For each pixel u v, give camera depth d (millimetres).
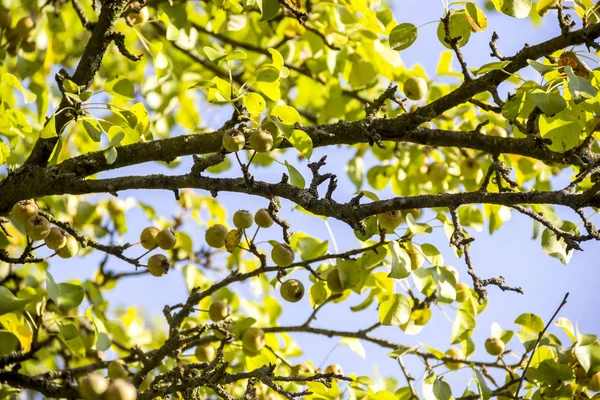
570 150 2889
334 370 3537
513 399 3059
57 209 4254
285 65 4797
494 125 4312
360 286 3348
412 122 3027
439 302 3252
